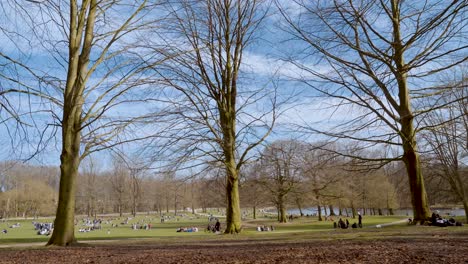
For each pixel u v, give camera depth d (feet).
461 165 100.58
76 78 42.52
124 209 313.12
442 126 53.11
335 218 184.96
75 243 39.70
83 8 43.88
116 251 30.04
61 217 39.75
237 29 62.54
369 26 44.86
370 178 151.43
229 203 61.52
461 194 101.04
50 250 31.89
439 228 44.88
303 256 23.03
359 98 50.37
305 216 222.89
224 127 60.29
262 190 126.11
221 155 59.72
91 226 197.77
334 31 47.44
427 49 43.75
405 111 51.37
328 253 23.84
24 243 62.08
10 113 34.58
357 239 33.96
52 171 112.37
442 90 52.11
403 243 28.09
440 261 19.27
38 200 279.08
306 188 122.62
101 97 43.24
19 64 35.86
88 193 249.96
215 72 62.03
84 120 41.91
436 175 107.45
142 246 35.91
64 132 41.14
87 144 42.42
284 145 81.00
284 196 143.95
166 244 38.47
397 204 198.08
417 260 19.83
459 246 24.94
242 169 66.85
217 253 26.32
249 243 35.94
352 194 160.66
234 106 63.10
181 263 21.97
